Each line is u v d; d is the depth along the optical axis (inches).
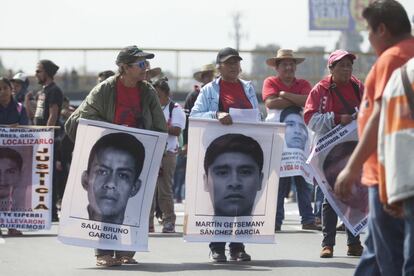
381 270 355.9
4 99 733.9
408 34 364.2
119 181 541.6
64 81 1903.3
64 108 1019.3
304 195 759.7
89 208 539.8
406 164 325.7
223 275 503.2
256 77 1950.1
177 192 1136.2
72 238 538.3
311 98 591.5
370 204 355.9
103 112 541.6
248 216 557.6
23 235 720.3
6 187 693.9
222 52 566.3
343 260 568.7
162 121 547.8
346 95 589.6
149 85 548.4
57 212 853.2
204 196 554.3
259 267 535.2
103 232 540.7
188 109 871.7
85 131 537.6
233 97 564.1
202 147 553.6
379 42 365.1
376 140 343.3
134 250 542.0
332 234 583.2
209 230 554.6
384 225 352.2
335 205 579.8
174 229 765.9
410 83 329.1
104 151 540.7
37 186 692.7
